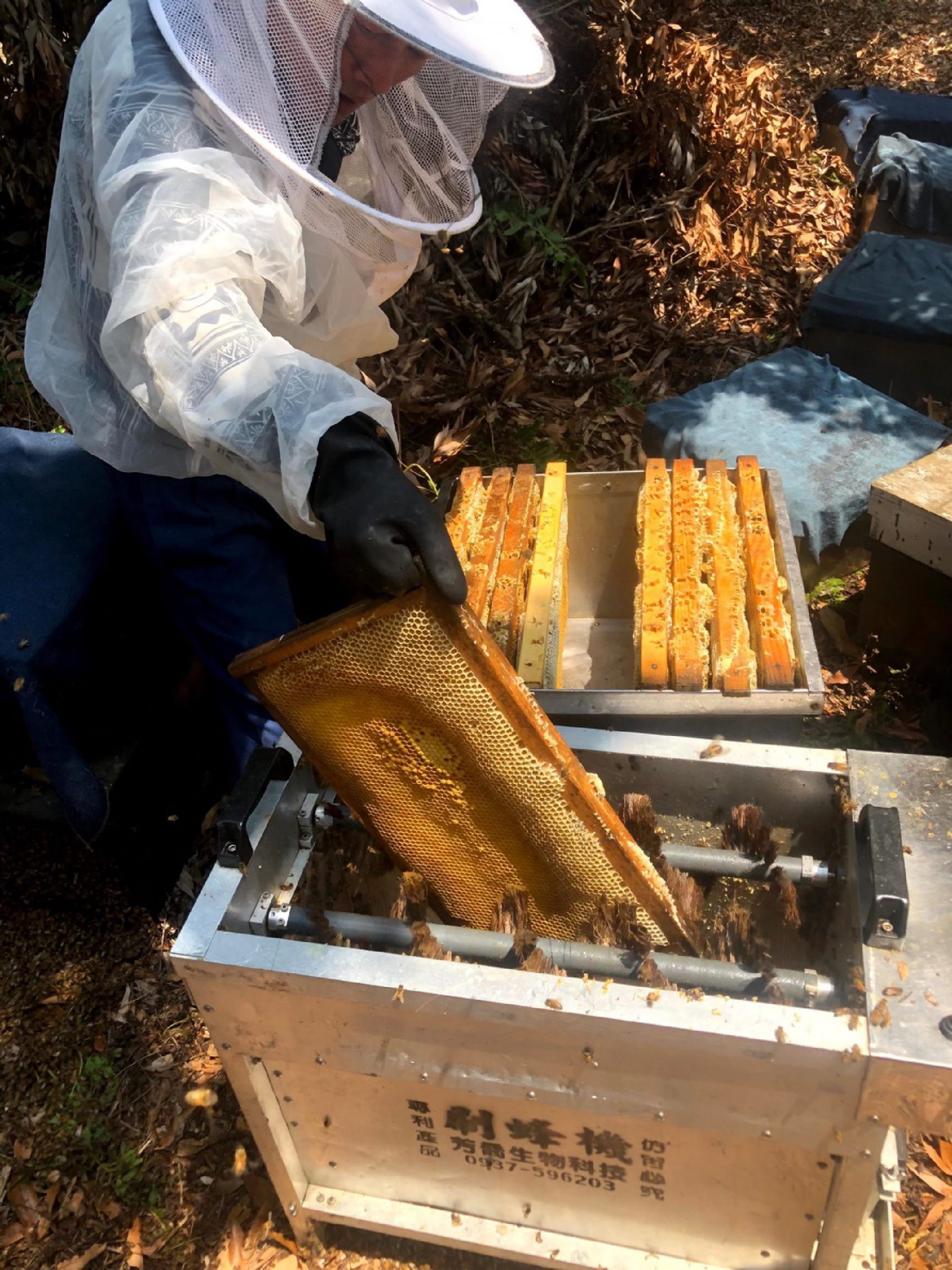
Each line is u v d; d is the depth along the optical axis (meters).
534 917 1.48
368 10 1.34
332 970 1.23
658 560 2.16
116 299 1.43
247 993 1.30
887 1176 1.35
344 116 1.71
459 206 2.05
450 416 4.12
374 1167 1.66
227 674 2.17
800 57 9.58
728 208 5.16
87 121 1.70
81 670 2.17
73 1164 2.02
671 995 1.16
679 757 1.53
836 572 3.34
